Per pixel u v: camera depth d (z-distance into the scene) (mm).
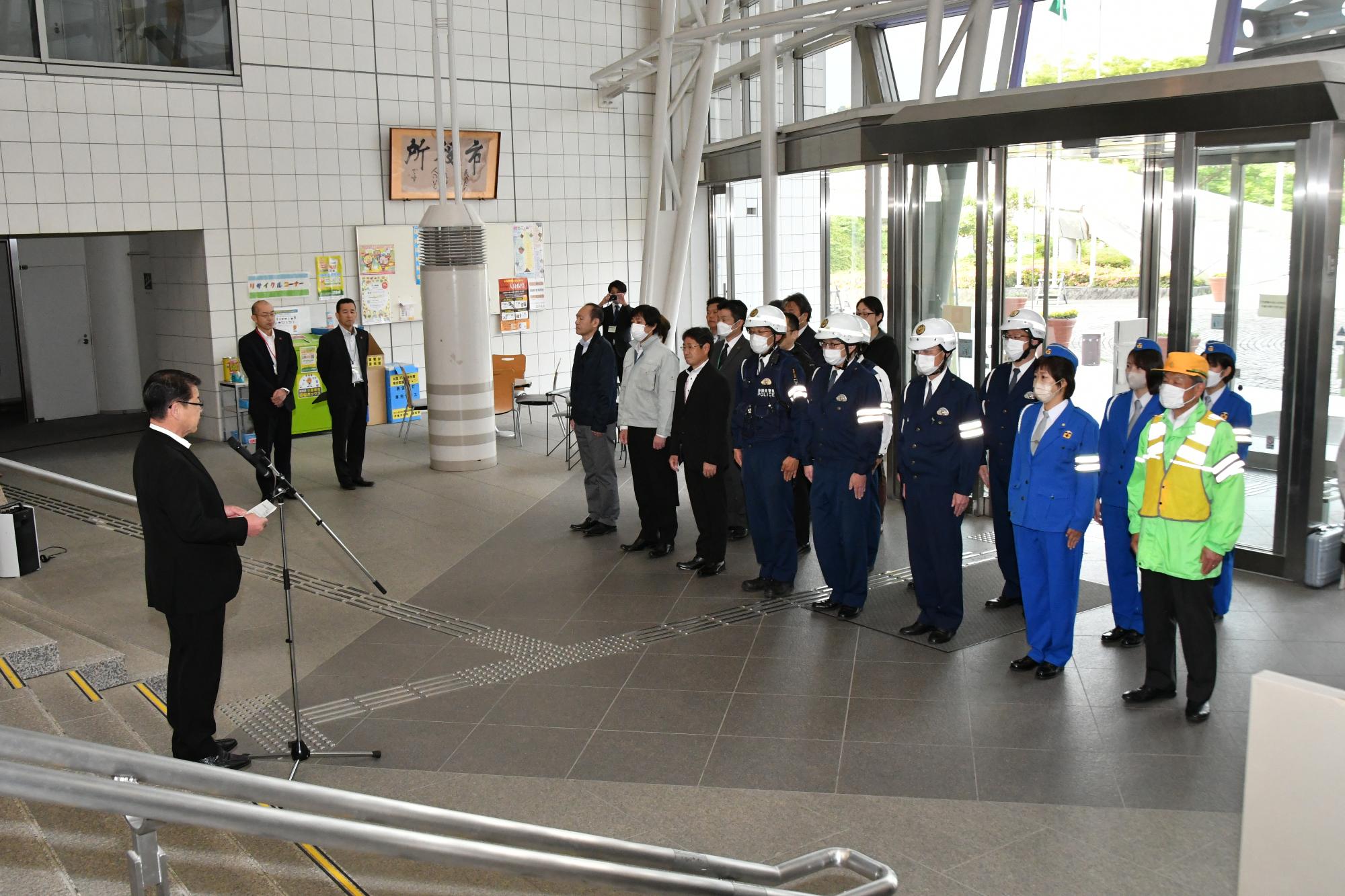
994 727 4969
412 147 12836
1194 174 7086
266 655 6078
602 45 14281
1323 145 6398
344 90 12453
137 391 13727
